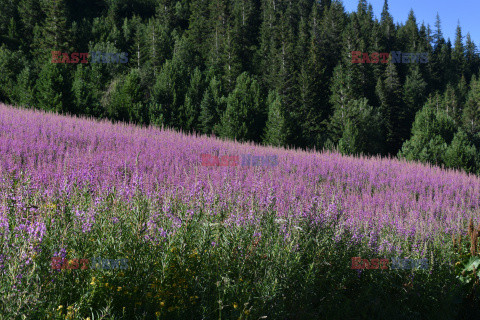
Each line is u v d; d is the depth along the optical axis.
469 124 85.81
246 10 119.06
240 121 46.00
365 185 14.61
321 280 4.49
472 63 154.88
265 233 4.59
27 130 13.02
